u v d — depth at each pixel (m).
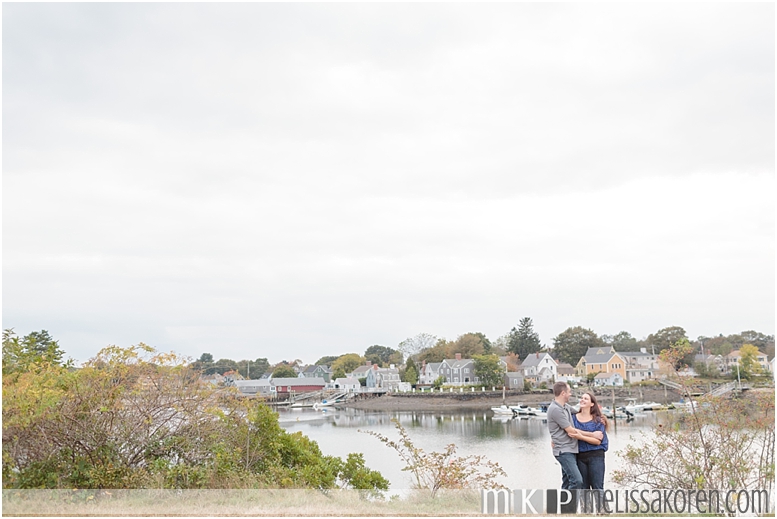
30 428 8.09
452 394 70.31
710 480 8.08
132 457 8.59
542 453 22.84
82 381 8.55
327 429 38.75
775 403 8.17
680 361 9.30
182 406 8.85
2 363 9.22
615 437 22.27
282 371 86.62
